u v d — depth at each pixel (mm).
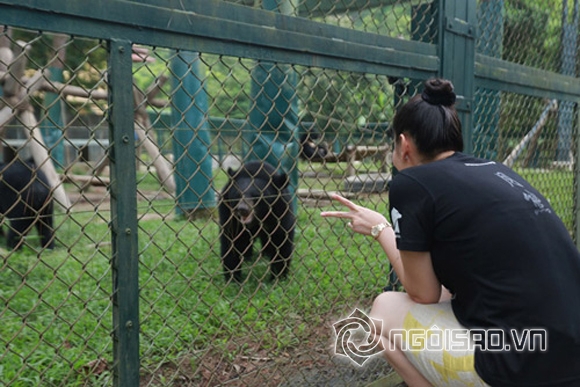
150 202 1971
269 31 2189
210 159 6711
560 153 4832
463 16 3168
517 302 1842
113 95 1765
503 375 1835
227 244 4551
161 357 3008
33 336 3162
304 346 3303
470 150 3312
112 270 1829
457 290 2027
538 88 4031
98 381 2736
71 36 1702
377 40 2658
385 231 2412
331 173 2867
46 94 6297
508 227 1896
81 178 6430
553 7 4750
